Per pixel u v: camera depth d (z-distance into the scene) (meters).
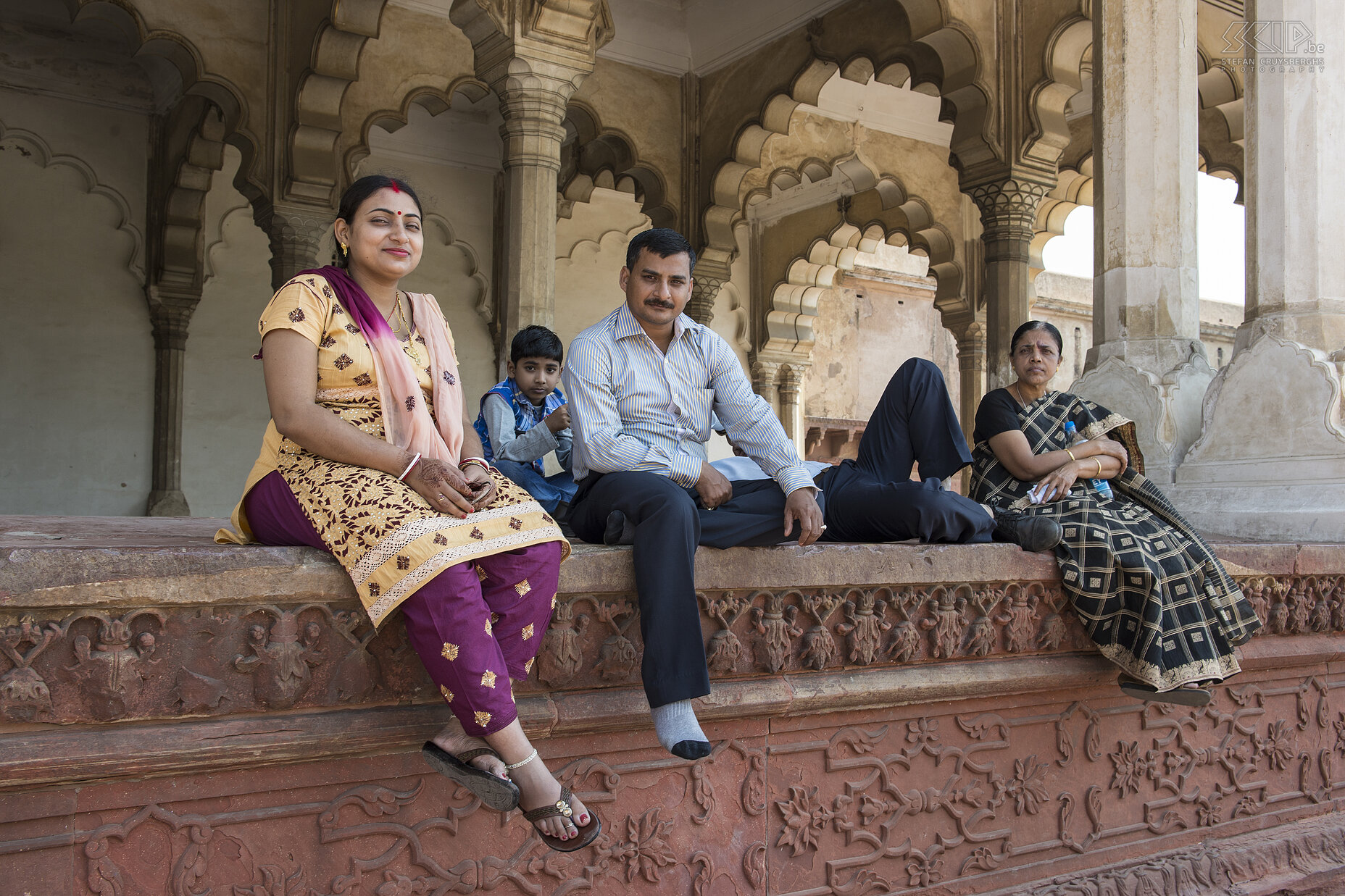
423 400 1.87
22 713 1.44
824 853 2.32
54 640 1.47
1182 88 4.09
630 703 2.02
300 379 1.75
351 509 1.67
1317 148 3.80
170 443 9.72
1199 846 2.97
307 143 7.68
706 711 2.10
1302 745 3.28
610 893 2.02
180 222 9.73
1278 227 3.87
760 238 14.06
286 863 1.68
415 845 1.80
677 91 9.58
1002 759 2.62
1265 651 3.10
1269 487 3.60
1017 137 8.15
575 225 12.52
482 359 11.68
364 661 1.73
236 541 1.91
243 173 7.74
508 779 1.65
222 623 1.61
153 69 9.62
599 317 12.68
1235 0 8.69
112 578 1.50
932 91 10.02
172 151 9.56
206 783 1.62
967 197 11.62
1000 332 8.27
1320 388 3.55
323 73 7.34
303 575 1.66
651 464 2.13
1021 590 2.62
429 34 8.45
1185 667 2.55
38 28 9.30
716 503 2.12
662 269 2.23
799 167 10.54
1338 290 3.78
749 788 2.21
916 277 16.78
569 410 2.29
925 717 2.49
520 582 1.76
